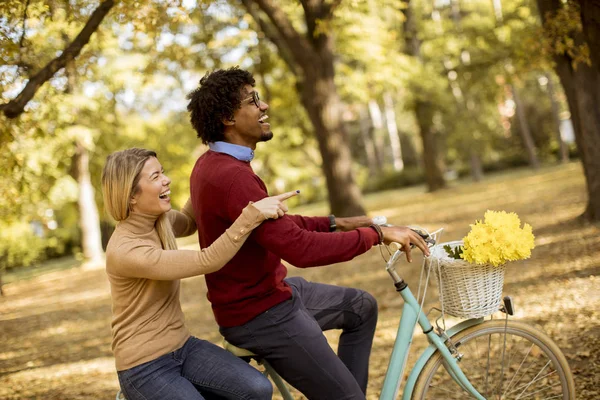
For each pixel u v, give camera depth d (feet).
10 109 16.85
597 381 11.20
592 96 28.25
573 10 21.18
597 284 18.63
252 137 8.02
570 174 63.67
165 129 67.15
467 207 49.52
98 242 61.21
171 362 7.48
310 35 44.45
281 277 8.03
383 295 23.34
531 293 19.17
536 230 30.86
